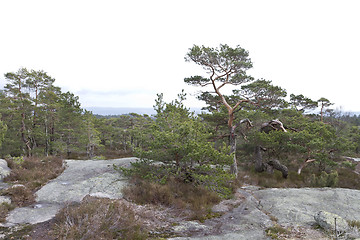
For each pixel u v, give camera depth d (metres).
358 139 30.88
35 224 6.62
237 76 16.52
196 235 6.63
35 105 25.34
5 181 10.57
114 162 14.99
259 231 7.08
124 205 7.60
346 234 6.40
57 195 9.20
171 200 9.06
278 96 17.69
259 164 18.62
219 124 20.92
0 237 5.77
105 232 5.87
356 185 16.12
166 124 13.33
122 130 40.53
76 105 28.69
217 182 10.49
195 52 15.12
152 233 6.59
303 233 6.94
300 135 17.38
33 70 25.86
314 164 19.80
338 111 38.84
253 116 19.50
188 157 10.29
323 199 10.33
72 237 5.49
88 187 10.21
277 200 10.34
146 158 11.98
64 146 27.67
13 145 24.06
